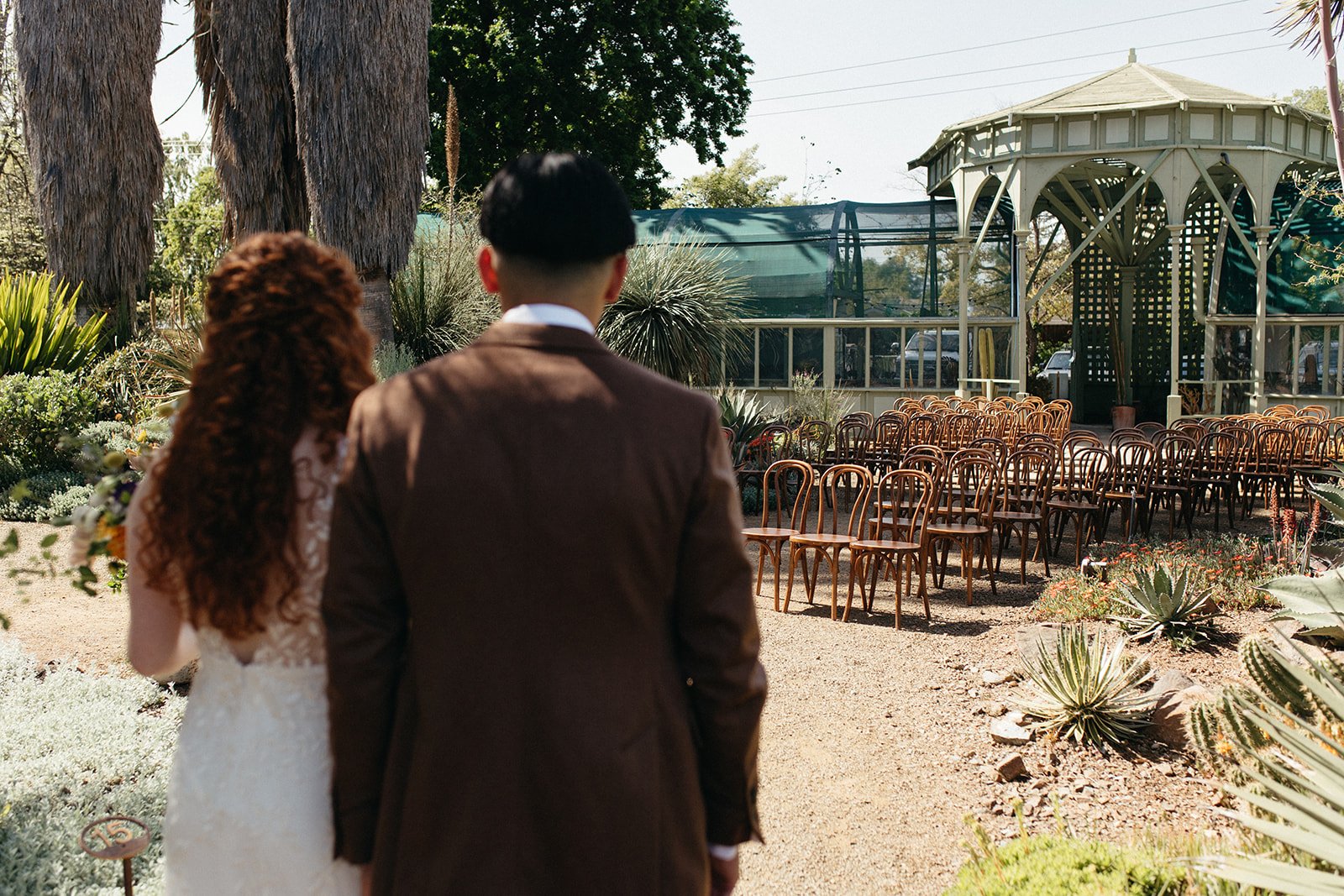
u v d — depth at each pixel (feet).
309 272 5.30
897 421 40.70
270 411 4.97
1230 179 66.33
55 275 42.42
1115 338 72.74
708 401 4.81
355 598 4.52
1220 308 68.39
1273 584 18.88
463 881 4.35
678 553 4.59
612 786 4.35
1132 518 29.58
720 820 4.88
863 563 23.35
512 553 4.38
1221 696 14.02
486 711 4.35
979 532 24.08
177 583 5.12
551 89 79.51
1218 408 60.85
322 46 36.01
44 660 17.62
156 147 43.21
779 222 66.69
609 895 4.36
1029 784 13.87
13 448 34.04
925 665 19.13
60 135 40.93
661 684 4.61
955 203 65.41
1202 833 11.69
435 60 78.28
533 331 4.75
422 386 4.63
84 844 7.76
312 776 5.16
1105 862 9.99
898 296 64.03
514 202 4.79
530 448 4.42
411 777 4.50
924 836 12.44
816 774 14.23
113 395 37.93
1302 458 34.65
